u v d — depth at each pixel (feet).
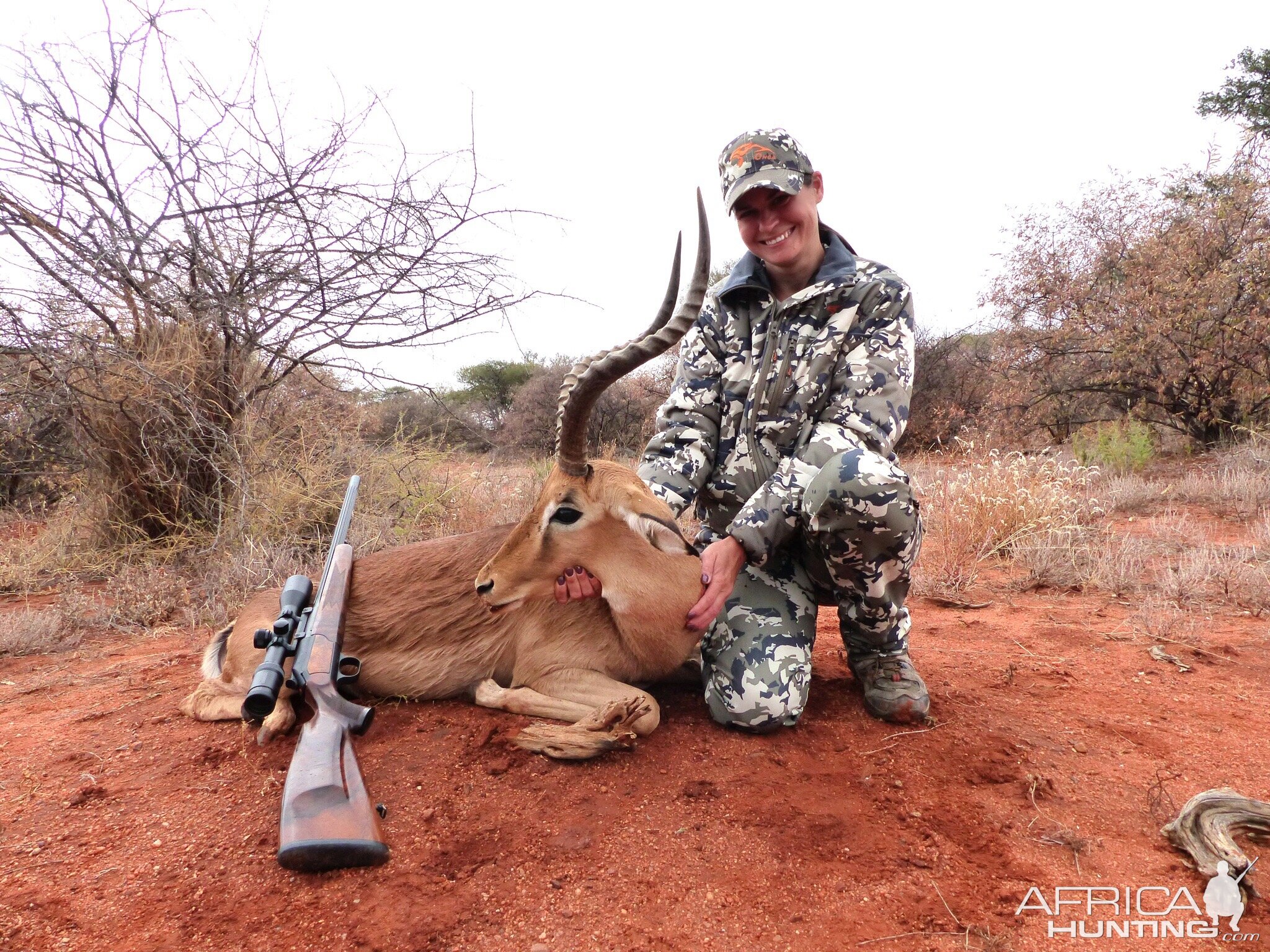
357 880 7.66
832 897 7.38
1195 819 8.03
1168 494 27.30
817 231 11.51
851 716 11.11
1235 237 33.73
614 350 9.66
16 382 22.59
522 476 34.06
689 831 8.41
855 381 10.91
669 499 11.45
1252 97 49.19
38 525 28.86
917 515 10.09
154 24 21.27
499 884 7.61
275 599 12.25
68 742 10.93
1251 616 15.46
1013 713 11.14
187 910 7.32
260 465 23.77
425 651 12.07
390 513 24.90
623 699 10.44
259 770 9.86
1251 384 33.14
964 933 6.88
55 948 6.89
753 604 11.05
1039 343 38.91
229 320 23.17
